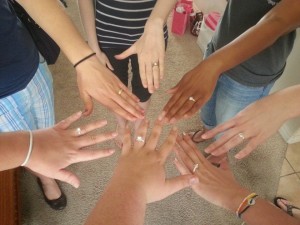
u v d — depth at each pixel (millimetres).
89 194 1012
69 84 1280
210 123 1026
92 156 477
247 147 535
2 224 806
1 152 427
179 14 1412
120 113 595
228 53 575
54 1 587
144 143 487
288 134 1158
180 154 552
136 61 877
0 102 616
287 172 1116
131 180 419
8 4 567
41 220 955
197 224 981
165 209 998
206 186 511
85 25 828
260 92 794
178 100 580
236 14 687
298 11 545
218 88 849
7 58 561
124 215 361
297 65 1038
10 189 886
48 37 690
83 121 1157
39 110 725
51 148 464
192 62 1394
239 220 998
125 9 758
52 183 946
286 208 982
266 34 559
